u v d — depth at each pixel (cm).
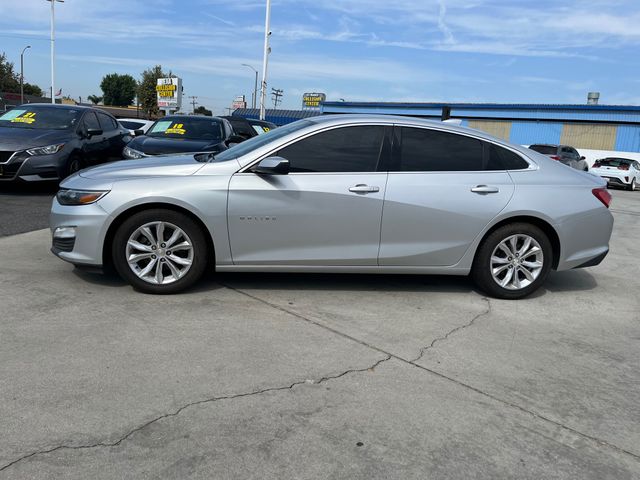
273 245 437
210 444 247
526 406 299
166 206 426
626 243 827
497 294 475
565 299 495
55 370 304
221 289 459
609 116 3391
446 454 251
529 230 464
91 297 421
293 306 429
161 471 227
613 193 2033
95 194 419
